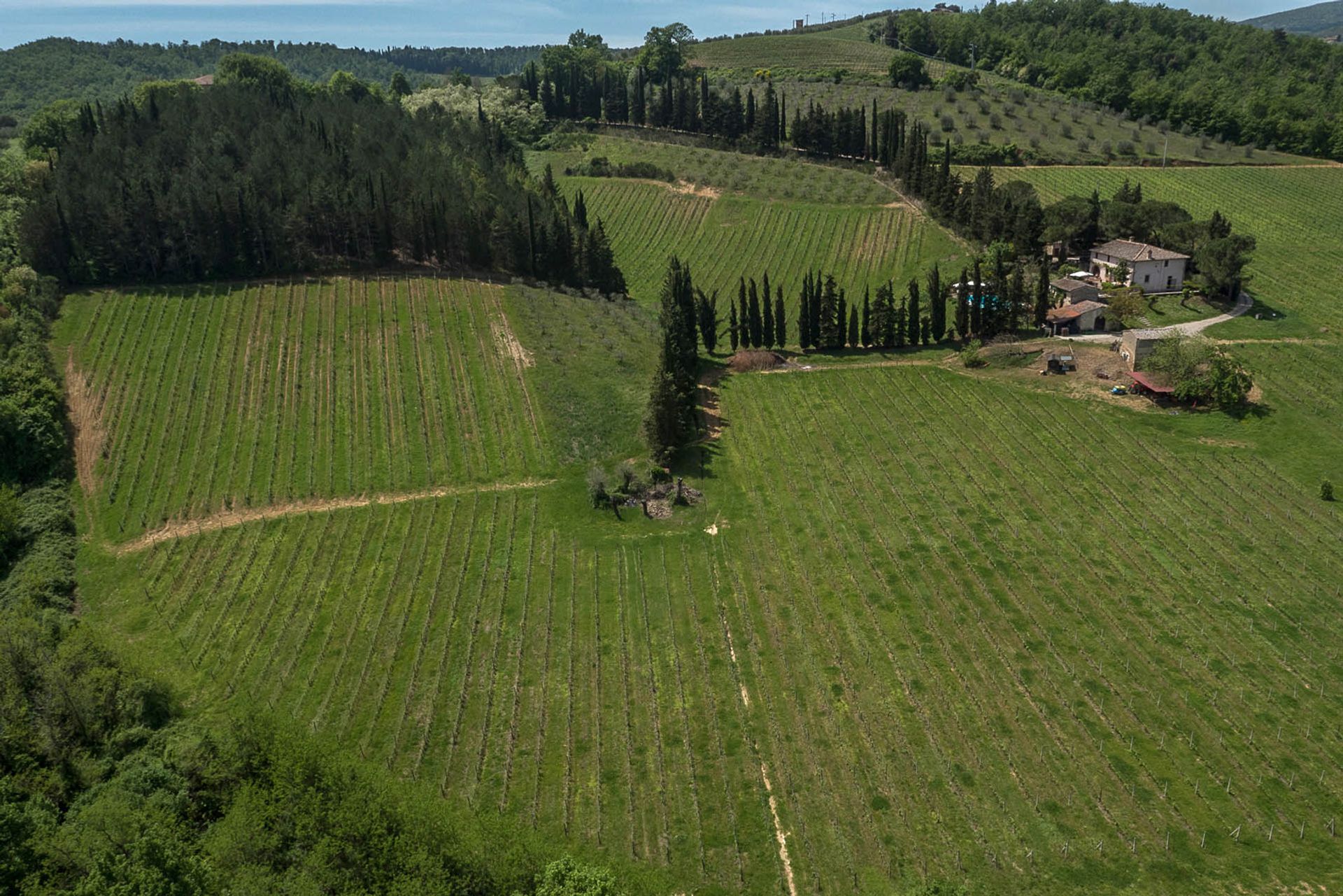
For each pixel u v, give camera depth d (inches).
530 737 2310.5
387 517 3240.7
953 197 6013.8
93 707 2197.3
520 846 1781.5
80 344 4124.0
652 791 2148.1
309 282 4864.7
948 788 2119.8
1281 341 4389.8
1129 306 4584.2
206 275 4825.3
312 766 1918.1
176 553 3036.4
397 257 5324.8
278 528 3161.9
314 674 2524.6
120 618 2743.6
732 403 4239.7
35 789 2005.4
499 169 6151.6
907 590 2824.8
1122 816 2032.5
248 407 3816.4
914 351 4746.6
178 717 2342.5
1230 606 2689.5
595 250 5511.8
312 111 6412.4
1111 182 7027.6
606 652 2605.8
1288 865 1904.5
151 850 1633.9
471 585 2896.2
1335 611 2652.6
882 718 2330.2
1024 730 2277.3
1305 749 2190.0
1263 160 7593.5
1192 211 6530.5
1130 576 2844.5
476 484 3472.0
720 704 2399.1
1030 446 3673.7
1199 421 3742.6
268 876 1705.2
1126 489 3324.3
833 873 1932.8
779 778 2169.0
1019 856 1947.6
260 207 4911.4
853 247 6131.9
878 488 3430.1
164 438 3602.4
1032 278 5157.5
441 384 4062.5
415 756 2249.0
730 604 2797.7
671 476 3567.9
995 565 2928.2
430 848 1753.2
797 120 7549.2
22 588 2748.5
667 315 4333.2
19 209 4909.0
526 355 4340.6
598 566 3006.9
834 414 4065.0
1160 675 2442.2
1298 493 3230.8
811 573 2935.5
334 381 4040.4
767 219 6614.2
